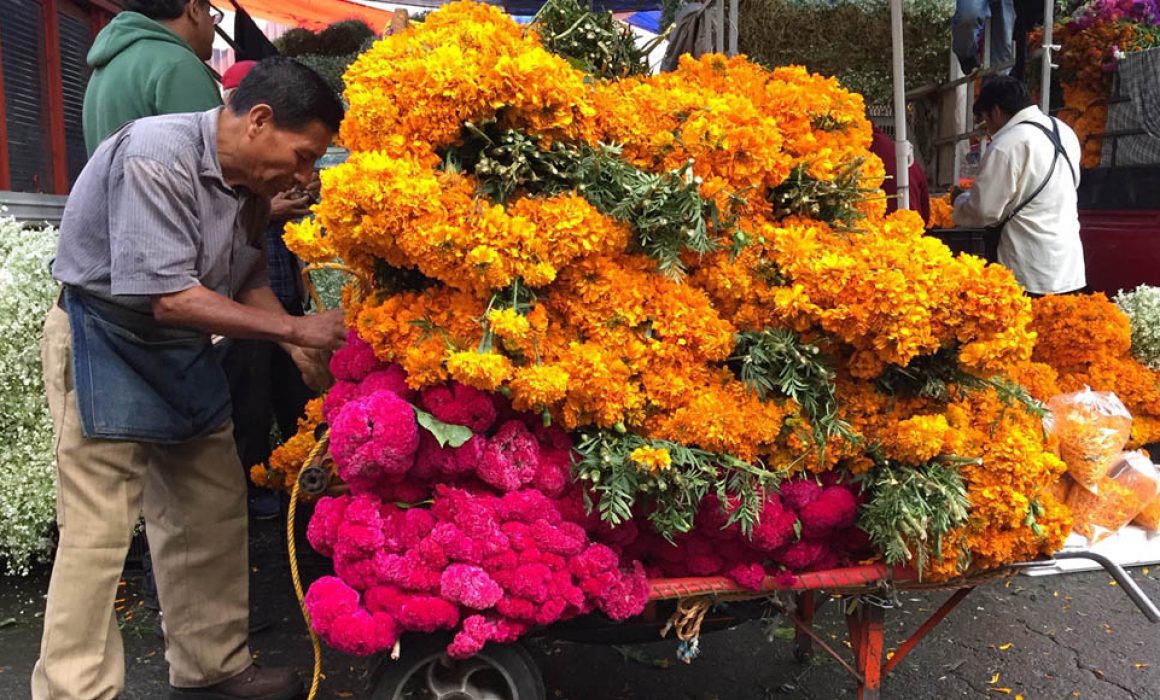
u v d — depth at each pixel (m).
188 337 2.47
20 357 3.60
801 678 3.06
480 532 1.95
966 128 6.14
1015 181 4.46
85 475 2.37
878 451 2.22
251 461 3.84
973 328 2.11
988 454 2.20
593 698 2.93
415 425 1.95
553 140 2.15
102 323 2.32
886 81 5.71
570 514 2.10
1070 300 4.14
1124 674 3.11
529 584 1.94
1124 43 5.85
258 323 2.28
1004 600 3.67
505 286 2.06
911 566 2.25
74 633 2.37
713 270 2.25
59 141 7.27
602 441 2.11
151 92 3.17
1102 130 6.04
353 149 2.11
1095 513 3.19
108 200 2.27
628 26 2.98
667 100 2.35
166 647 3.07
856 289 2.08
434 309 2.08
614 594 2.06
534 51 2.05
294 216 3.28
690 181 2.16
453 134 2.05
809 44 5.41
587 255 2.12
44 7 7.07
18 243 3.88
